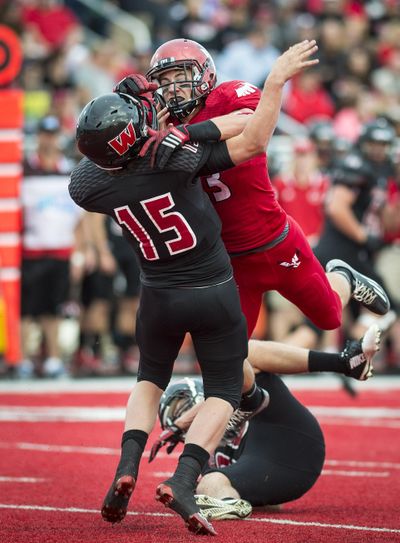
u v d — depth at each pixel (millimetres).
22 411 30516
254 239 17969
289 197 37594
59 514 17422
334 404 32625
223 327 15750
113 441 25641
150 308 15836
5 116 35031
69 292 36875
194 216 15383
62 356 41500
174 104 16641
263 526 16516
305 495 19531
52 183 36094
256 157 16656
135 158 15102
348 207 33656
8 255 35375
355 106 47750
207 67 16797
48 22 49562
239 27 51031
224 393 15961
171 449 17562
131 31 51719
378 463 23000
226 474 17656
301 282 18578
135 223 15430
